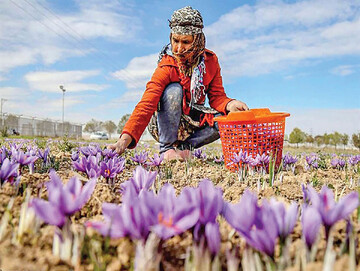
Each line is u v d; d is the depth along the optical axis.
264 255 1.08
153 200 1.03
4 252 1.07
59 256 1.07
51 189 1.21
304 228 1.02
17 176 1.94
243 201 1.01
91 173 2.12
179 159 4.52
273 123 3.85
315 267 0.95
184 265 1.18
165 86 4.34
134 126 3.64
